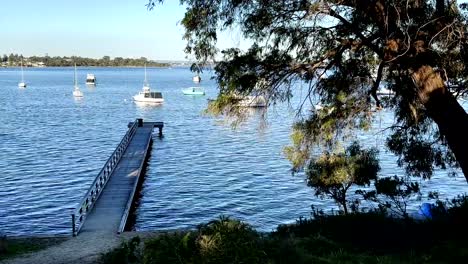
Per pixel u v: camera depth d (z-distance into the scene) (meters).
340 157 15.06
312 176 15.71
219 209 25.28
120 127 58.94
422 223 9.61
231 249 6.02
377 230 9.16
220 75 9.28
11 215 23.89
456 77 9.26
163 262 6.02
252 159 38.47
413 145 11.77
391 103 11.35
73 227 15.68
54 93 120.44
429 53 8.38
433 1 8.41
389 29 8.33
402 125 11.95
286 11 8.83
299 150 11.88
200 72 9.38
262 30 9.09
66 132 53.53
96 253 12.97
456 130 8.40
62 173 33.12
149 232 16.03
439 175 29.69
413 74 8.63
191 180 31.59
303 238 9.22
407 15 7.68
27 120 64.44
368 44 9.07
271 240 7.29
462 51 8.45
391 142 12.18
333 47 9.42
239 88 9.07
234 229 6.38
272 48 9.21
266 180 31.30
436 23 8.13
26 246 13.99
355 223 9.64
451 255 7.50
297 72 9.41
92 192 21.52
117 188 25.08
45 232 21.39
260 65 9.12
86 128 57.34
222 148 44.00
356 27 8.92
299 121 11.17
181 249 6.11
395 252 8.34
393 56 8.38
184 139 49.84
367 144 21.00
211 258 5.88
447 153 11.73
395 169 31.22
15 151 41.09
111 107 85.69
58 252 13.19
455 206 10.46
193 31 9.13
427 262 7.38
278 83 9.43
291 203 26.14
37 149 42.28
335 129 10.95
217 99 9.37
